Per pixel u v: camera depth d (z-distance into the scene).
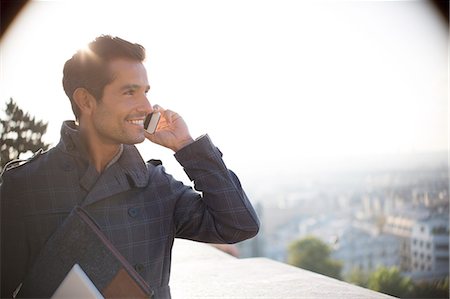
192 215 1.46
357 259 65.06
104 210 1.32
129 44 1.34
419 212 45.09
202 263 3.65
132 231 1.34
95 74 1.31
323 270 60.66
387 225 72.12
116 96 1.32
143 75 1.35
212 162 1.45
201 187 1.44
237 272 3.36
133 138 1.35
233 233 1.44
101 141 1.37
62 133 1.35
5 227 1.29
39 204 1.30
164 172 1.50
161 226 1.41
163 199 1.43
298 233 87.94
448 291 13.52
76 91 1.34
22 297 1.21
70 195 1.31
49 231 1.29
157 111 1.45
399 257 59.47
